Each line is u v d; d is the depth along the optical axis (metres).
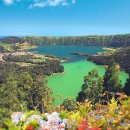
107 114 5.89
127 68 184.25
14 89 55.72
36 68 186.62
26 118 6.28
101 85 71.75
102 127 5.84
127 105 5.89
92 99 70.06
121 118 5.69
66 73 187.75
